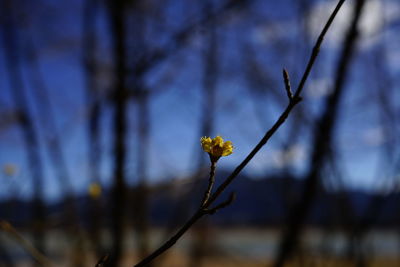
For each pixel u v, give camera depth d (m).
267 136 1.25
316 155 4.49
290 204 5.50
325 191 5.28
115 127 5.00
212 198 1.27
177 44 5.08
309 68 1.25
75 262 4.57
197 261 7.59
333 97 4.46
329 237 5.37
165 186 4.55
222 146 1.40
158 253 1.28
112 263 4.64
